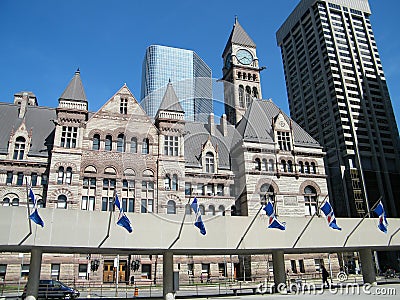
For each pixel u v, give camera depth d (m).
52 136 46.03
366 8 132.62
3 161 41.41
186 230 27.05
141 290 36.91
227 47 90.06
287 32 141.75
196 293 32.22
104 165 42.06
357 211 96.12
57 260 38.50
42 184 41.97
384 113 114.44
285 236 29.50
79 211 25.30
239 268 44.88
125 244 25.45
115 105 44.94
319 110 118.19
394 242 33.16
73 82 45.56
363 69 119.06
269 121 51.72
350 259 72.25
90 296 31.59
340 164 103.88
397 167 107.44
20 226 23.86
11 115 47.72
